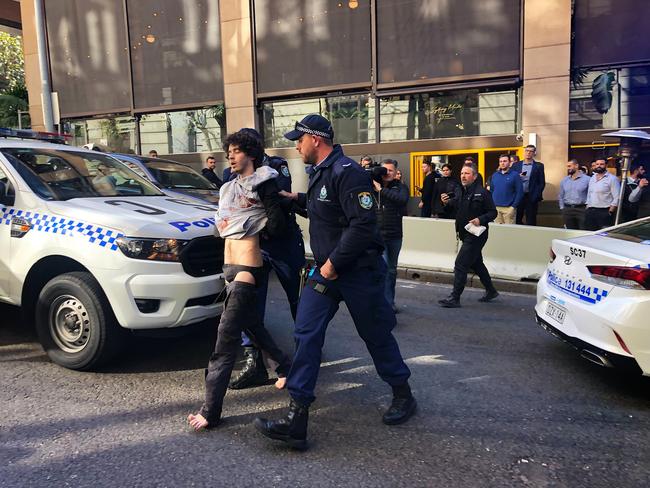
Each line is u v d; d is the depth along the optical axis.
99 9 16.48
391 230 6.04
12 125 22.41
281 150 14.69
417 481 2.87
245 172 3.59
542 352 4.98
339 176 3.13
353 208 3.07
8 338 5.14
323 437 3.35
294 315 4.53
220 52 15.11
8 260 4.48
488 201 6.43
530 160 10.61
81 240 4.12
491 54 12.41
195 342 5.08
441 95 13.08
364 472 2.96
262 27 14.52
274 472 2.95
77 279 4.15
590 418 3.64
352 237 3.06
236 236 3.48
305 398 3.15
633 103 11.62
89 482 2.84
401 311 6.49
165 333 4.13
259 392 4.02
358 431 3.43
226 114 15.11
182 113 15.91
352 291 3.24
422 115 13.29
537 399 3.94
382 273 3.37
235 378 4.12
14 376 4.25
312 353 3.19
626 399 3.95
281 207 3.89
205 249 4.33
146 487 2.80
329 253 3.24
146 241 4.02
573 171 10.27
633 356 3.69
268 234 3.69
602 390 4.11
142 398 3.88
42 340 4.39
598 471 2.98
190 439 3.30
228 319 3.43
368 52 13.52
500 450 3.20
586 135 11.87
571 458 3.12
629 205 9.55
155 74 16.02
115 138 16.95
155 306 4.06
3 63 37.12
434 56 12.91
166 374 4.32
